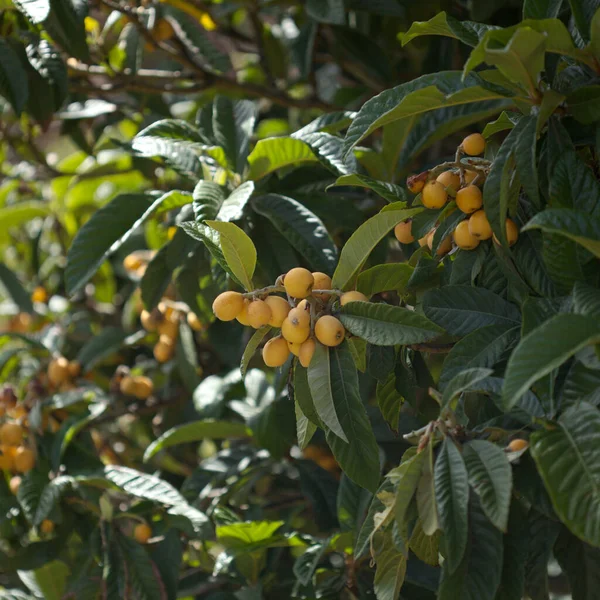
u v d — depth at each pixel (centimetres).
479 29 153
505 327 151
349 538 204
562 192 139
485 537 143
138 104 318
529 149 139
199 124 245
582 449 121
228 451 277
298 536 218
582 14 145
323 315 143
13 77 235
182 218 222
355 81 355
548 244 138
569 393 131
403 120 205
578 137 149
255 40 349
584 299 127
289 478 296
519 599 147
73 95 328
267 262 217
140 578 231
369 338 139
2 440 252
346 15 294
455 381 135
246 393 289
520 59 131
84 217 377
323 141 206
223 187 207
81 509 253
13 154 385
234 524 212
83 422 252
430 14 280
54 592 266
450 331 156
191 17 329
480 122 269
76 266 210
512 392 115
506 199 142
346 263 151
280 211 203
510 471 129
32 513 238
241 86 303
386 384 168
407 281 164
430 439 138
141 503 241
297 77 375
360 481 148
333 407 139
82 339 339
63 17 241
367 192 255
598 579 157
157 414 322
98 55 303
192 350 285
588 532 116
